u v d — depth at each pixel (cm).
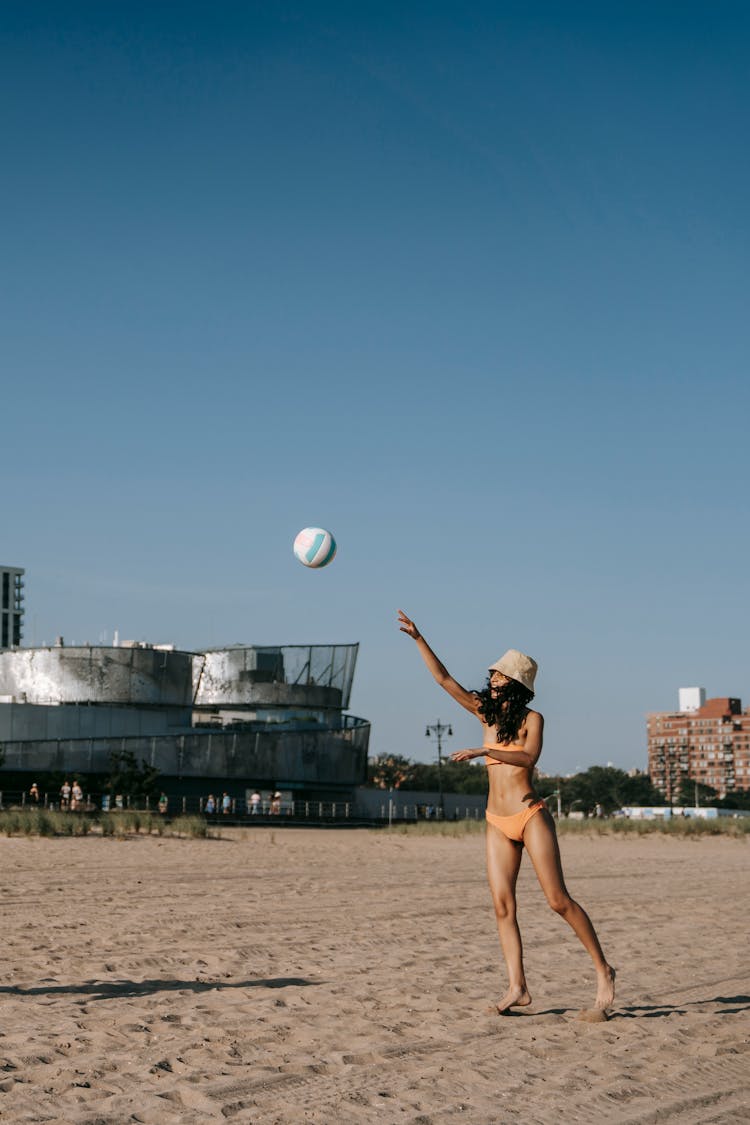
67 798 6034
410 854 2966
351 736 8644
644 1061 533
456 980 779
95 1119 408
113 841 3056
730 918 1309
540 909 1377
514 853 651
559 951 963
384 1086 470
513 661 654
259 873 1973
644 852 3447
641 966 873
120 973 784
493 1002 688
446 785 12912
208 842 3275
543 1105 448
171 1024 592
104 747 7612
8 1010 626
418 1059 523
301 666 9288
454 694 657
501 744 652
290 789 8219
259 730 8194
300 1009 646
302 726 8681
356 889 1655
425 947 973
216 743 7969
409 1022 611
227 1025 592
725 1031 610
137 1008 639
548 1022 623
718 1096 475
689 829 4922
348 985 745
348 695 9431
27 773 7381
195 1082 466
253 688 9119
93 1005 648
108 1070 484
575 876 2147
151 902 1353
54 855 2369
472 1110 437
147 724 8562
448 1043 561
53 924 1088
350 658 9444
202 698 9181
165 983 741
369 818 7744
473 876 2017
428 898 1516
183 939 988
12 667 8988
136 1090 451
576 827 5097
